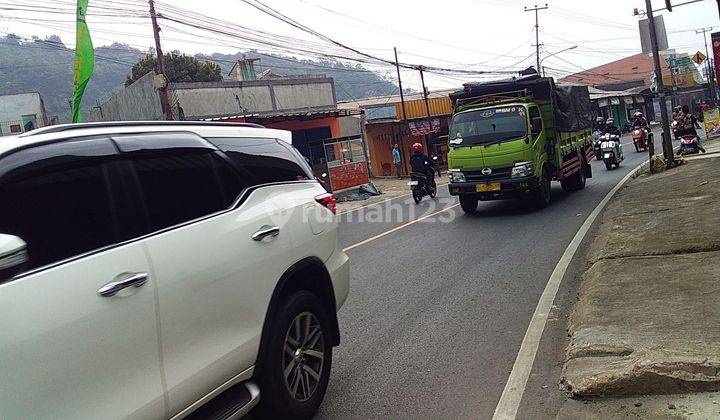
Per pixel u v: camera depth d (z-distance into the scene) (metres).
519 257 8.01
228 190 3.33
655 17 15.00
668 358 3.53
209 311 2.89
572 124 13.85
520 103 12.05
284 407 3.44
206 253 2.93
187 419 2.87
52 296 2.16
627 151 28.02
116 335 2.36
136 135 2.92
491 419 3.54
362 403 3.98
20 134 2.46
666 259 5.97
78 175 2.52
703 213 7.86
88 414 2.21
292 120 25.08
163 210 2.84
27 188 2.29
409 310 6.08
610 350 3.91
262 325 3.29
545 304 5.73
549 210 12.02
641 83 75.00
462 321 5.53
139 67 34.12
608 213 10.05
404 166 34.75
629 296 5.00
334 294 4.13
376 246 10.20
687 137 18.06
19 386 1.99
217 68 37.72
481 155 11.79
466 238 9.95
